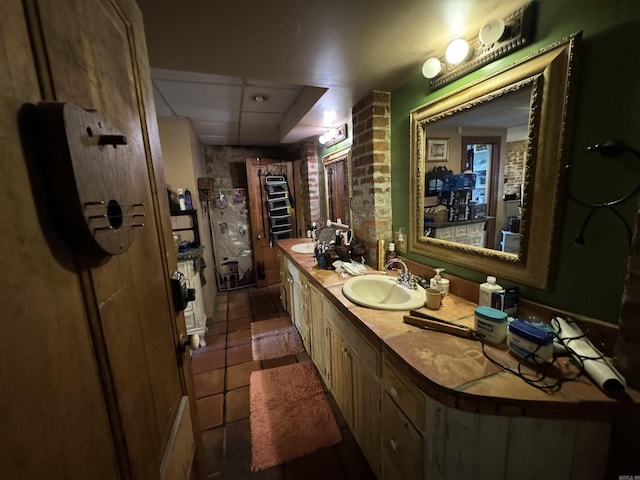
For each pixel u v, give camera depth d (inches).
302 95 83.7
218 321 120.1
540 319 39.9
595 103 32.1
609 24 30.2
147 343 24.2
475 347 37.8
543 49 36.0
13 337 11.1
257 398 72.2
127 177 21.8
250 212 154.6
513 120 41.2
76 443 14.2
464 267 53.6
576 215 35.1
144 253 25.3
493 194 45.4
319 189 134.6
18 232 11.8
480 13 39.8
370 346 45.9
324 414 66.7
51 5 14.9
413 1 36.8
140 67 28.7
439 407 32.1
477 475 32.6
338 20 40.2
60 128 13.3
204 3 35.5
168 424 27.3
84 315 15.8
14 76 12.2
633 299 27.9
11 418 10.7
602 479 30.5
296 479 52.3
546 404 28.1
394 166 71.2
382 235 74.7
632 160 29.7
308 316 85.7
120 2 24.7
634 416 27.6
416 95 60.9
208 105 90.8
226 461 56.0
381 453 46.1
